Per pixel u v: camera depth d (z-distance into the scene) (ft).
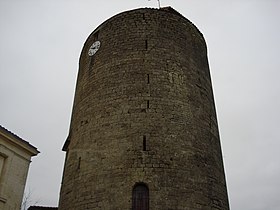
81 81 89.86
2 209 61.77
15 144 66.95
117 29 87.35
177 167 65.21
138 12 88.89
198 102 77.92
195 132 72.28
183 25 89.71
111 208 61.11
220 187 70.33
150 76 76.13
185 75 79.56
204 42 97.04
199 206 62.85
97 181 65.77
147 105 71.77
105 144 69.56
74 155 75.20
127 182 62.95
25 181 68.44
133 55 80.18
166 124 69.82
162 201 60.59
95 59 86.38
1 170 63.77
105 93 76.89
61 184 80.18
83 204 65.00
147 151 65.98
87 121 76.43
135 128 69.00
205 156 70.79
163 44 82.33
